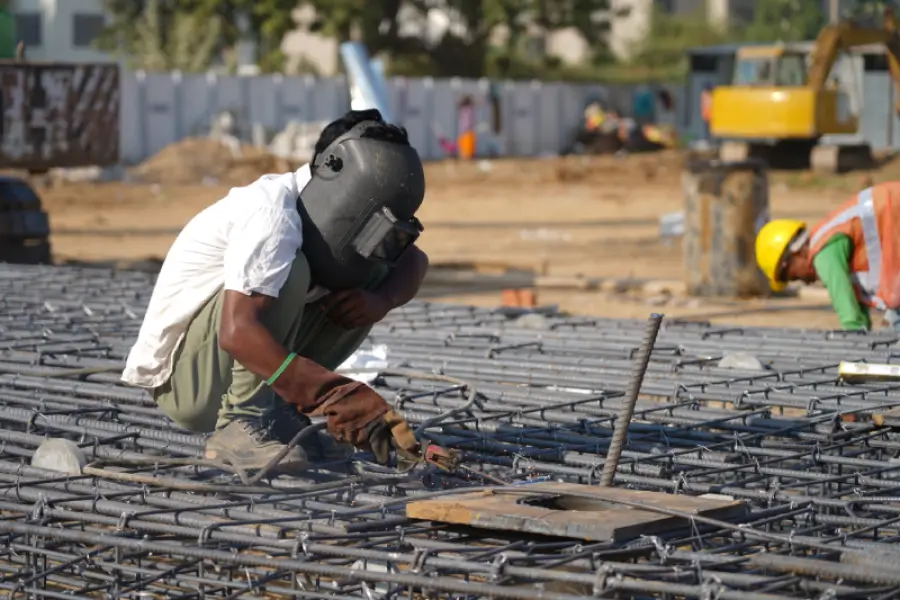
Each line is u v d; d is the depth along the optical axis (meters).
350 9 89.81
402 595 6.35
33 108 24.31
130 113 66.12
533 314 14.53
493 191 56.31
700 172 24.92
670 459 8.27
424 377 10.27
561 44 126.44
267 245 7.59
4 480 7.59
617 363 11.55
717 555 5.82
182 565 6.54
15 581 6.85
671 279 28.56
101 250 34.28
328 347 8.82
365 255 7.96
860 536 6.81
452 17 98.25
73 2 94.56
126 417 9.58
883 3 56.25
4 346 12.11
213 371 8.21
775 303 24.11
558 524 6.14
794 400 9.79
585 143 78.44
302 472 8.05
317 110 71.75
